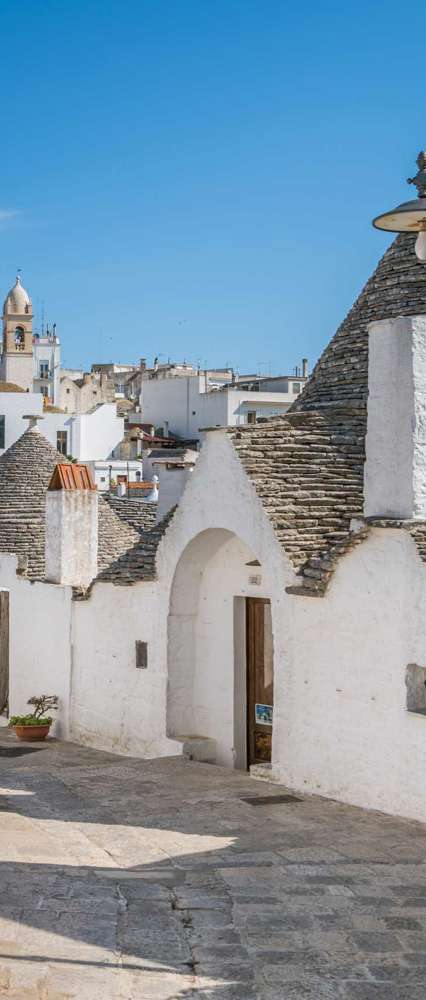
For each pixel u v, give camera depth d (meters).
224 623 14.60
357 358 14.56
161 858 9.34
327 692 11.73
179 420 63.22
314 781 11.92
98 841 9.95
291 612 12.22
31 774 13.73
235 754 14.45
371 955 7.08
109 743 16.23
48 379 77.75
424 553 10.49
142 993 6.43
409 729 10.69
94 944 7.11
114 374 92.44
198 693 15.00
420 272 14.26
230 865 9.09
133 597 15.66
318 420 14.05
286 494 12.91
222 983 6.63
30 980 6.48
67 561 18.00
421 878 8.70
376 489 11.41
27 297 68.00
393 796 10.88
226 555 14.50
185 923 7.60
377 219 10.40
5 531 19.94
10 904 7.78
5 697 19.52
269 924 7.59
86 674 16.89
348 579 11.44
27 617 18.67
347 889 8.39
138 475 57.78
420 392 10.98
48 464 21.31
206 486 13.80
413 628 10.66
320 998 6.47
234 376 76.88
